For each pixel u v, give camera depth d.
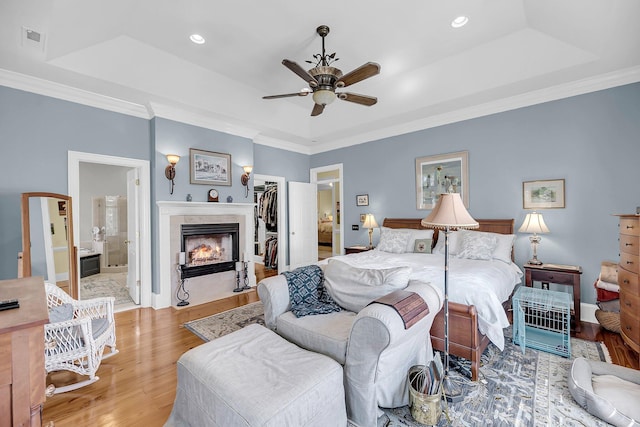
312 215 6.14
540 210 3.44
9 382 0.88
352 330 1.65
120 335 2.92
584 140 3.17
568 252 3.27
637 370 2.04
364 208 5.26
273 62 3.46
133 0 2.44
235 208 4.65
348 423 1.63
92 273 5.77
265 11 2.58
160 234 3.79
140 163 3.79
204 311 3.65
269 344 1.75
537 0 2.37
